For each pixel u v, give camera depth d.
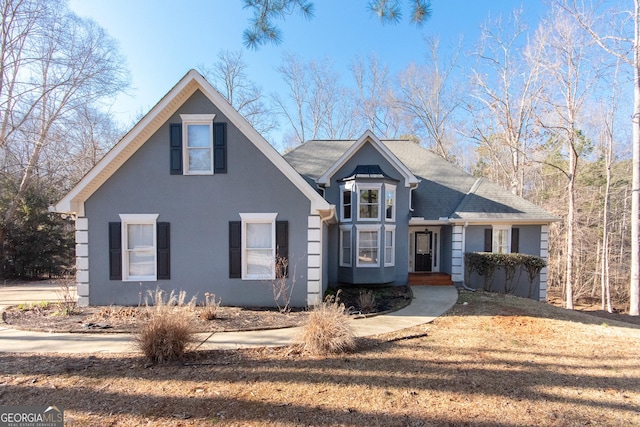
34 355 5.94
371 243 13.88
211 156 10.09
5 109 18.31
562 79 17.95
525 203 14.96
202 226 10.09
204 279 10.08
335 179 14.53
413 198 15.62
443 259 15.87
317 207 9.99
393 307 10.16
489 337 7.16
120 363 5.57
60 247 18.89
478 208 14.67
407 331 7.59
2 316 8.68
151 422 3.81
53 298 11.22
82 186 9.58
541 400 4.38
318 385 4.79
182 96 9.95
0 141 18.23
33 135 20.16
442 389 4.68
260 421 3.84
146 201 10.03
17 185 18.86
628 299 22.98
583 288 23.77
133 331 7.35
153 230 10.09
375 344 6.65
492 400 4.37
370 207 13.91
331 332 6.21
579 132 20.08
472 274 14.68
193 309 9.12
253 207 10.11
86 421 3.83
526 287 14.55
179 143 10.05
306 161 16.33
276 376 5.09
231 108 9.95
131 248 10.12
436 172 17.23
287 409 4.11
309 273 10.09
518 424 3.81
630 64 15.12
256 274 10.15
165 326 5.83
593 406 4.23
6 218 17.48
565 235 23.48
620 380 5.00
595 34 15.63
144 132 9.86
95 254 9.96
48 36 18.95
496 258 13.45
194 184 10.09
